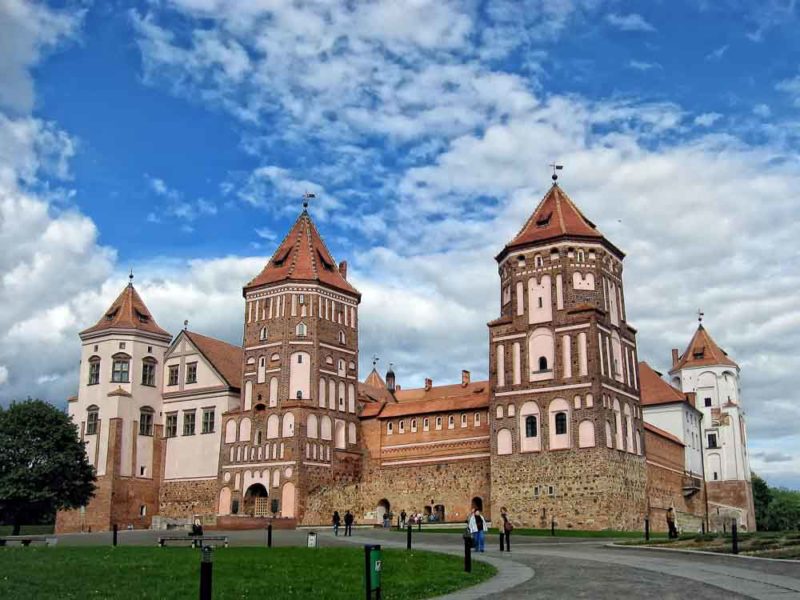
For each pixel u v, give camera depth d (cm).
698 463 11038
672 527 5281
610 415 7650
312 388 8875
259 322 9219
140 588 2923
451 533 6462
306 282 9138
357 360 9544
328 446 8925
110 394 9362
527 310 8044
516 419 7862
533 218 8412
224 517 7788
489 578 3083
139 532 7506
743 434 12188
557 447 7606
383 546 4850
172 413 9694
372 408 9450
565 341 7788
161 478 9575
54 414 7956
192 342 9731
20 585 2973
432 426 8919
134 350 9606
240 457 8956
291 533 6719
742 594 2380
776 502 14488
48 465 7656
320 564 3597
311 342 8994
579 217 8275
